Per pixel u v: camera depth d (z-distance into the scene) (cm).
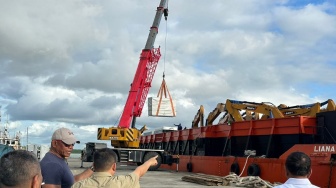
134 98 2869
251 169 2053
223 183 1852
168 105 3191
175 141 3450
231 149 2519
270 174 1931
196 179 1931
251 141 2342
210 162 2541
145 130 4356
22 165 213
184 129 3278
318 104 2150
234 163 2248
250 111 2502
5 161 214
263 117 2484
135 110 2848
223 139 2758
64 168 468
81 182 390
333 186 1520
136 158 2781
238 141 2505
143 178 2155
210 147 2808
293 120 2053
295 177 343
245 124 2412
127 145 2808
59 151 474
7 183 209
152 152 2834
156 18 3002
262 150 2319
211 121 3009
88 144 2798
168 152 3034
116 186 381
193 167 2783
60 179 461
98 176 391
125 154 2766
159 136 3903
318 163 1606
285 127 2100
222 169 2383
